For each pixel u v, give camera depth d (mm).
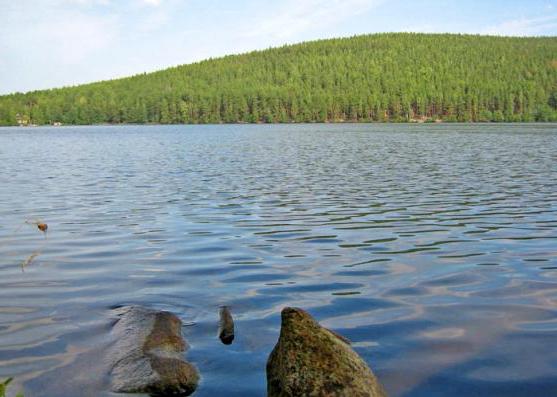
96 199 20312
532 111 160000
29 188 23641
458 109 160625
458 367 6574
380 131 92562
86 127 151875
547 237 13500
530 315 8227
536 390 6055
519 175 27531
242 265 11180
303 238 13641
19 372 6473
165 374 6184
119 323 7801
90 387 6105
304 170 30594
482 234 13953
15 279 10258
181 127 138500
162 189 22938
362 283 9906
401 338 7402
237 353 6957
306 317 5785
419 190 22234
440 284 9797
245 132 95812
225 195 21062
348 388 5293
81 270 10859
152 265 11219
